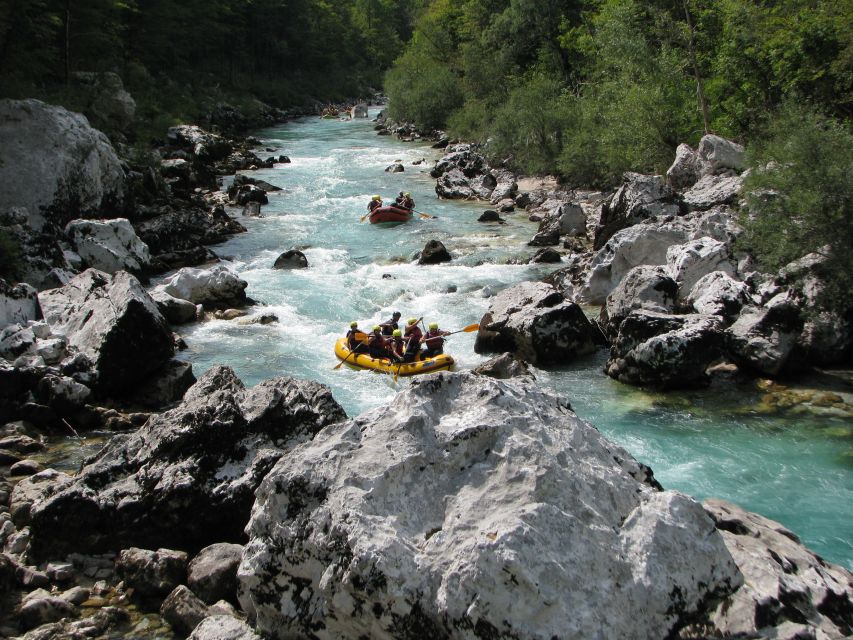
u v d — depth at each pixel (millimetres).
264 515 5703
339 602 5102
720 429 11078
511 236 23375
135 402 12172
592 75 34969
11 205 19453
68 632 6273
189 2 59906
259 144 46719
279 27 82312
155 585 6852
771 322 12930
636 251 16953
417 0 105812
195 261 20578
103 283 14281
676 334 12492
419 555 5082
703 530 5387
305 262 20312
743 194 14922
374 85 104188
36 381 11336
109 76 36969
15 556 7477
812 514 8789
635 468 6160
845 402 11883
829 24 23625
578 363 14148
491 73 47312
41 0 32906
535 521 5008
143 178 26156
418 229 24500
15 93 26312
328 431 6090
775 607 5121
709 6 29812
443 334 14172
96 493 7754
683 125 26328
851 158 13055
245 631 5664
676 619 5031
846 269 12836
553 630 4680
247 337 15273
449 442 5699
